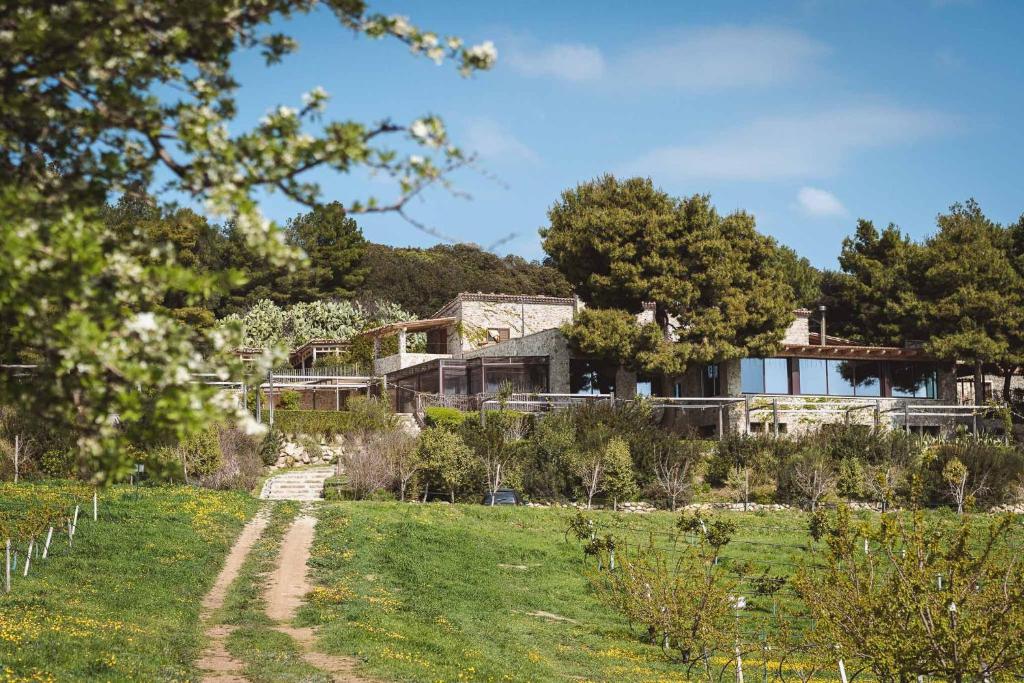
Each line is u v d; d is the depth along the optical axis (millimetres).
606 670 22938
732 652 22766
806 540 42531
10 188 7258
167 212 8141
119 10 7539
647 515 48406
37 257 7102
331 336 91000
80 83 7980
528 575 34531
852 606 16047
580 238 67438
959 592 15258
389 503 46031
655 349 62438
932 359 67875
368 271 111250
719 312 63844
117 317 7379
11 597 22734
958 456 53906
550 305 75938
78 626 20250
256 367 7727
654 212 66938
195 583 28703
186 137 7723
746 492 51688
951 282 70188
